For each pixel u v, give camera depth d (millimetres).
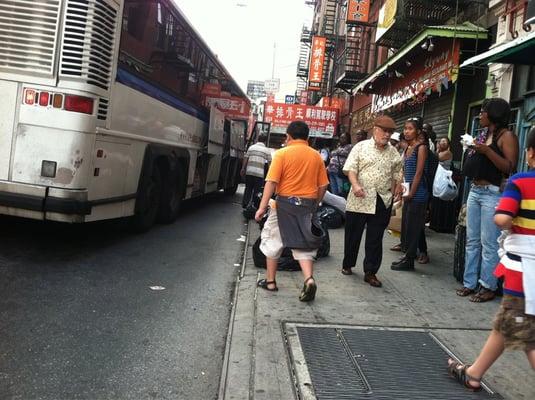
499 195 5391
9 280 5441
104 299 5176
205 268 6758
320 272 6523
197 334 4492
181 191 10359
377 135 5918
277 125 28953
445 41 10820
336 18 31562
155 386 3531
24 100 6074
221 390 3445
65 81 6055
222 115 13406
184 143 10227
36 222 8328
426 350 4172
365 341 4297
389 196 6031
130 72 7188
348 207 6195
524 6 8484
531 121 8109
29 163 6105
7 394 3266
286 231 5250
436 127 11953
